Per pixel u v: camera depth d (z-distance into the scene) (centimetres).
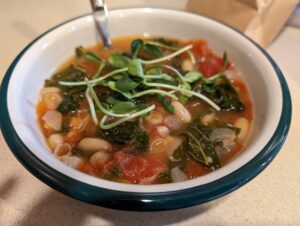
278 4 15
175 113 12
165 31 15
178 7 19
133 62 12
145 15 15
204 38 14
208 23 14
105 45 15
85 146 11
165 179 10
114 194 8
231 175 8
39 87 12
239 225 9
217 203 10
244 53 13
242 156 9
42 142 10
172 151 11
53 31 13
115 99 12
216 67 14
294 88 14
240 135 11
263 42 16
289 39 17
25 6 19
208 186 8
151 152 11
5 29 17
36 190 10
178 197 8
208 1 16
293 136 12
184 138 11
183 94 12
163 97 12
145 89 12
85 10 19
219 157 10
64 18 18
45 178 8
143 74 12
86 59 14
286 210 10
